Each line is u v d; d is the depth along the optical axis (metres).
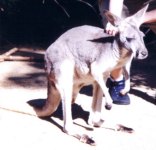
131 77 4.23
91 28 2.80
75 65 2.77
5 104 3.09
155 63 4.82
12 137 2.71
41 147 2.62
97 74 2.67
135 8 3.24
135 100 3.52
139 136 2.87
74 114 3.11
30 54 4.80
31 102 3.16
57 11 5.61
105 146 2.69
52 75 2.81
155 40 5.41
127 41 2.56
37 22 5.55
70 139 2.73
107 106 2.68
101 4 3.18
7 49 4.99
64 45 2.79
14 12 5.34
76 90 2.94
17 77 3.91
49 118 3.01
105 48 2.66
